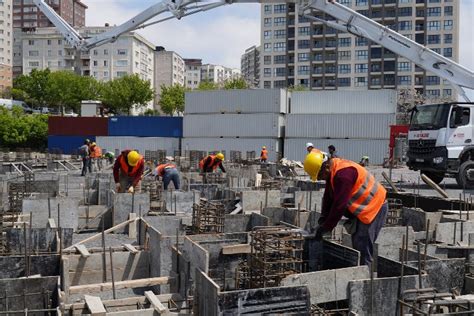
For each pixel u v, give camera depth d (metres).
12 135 52.41
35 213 11.14
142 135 45.84
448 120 17.62
